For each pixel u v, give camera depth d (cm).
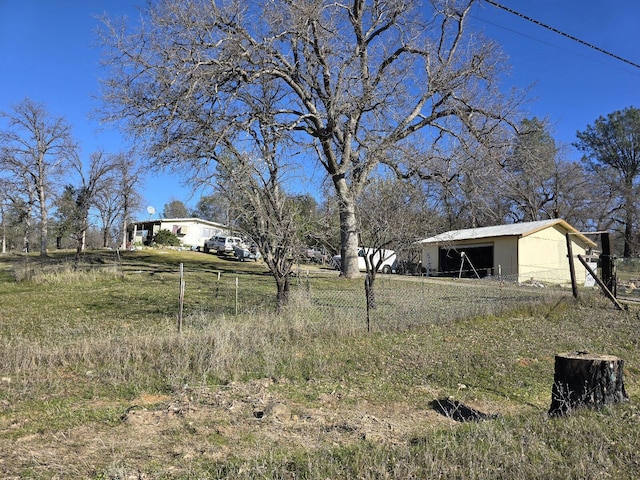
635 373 714
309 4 1711
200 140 1409
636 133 4262
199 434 417
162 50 1480
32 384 552
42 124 3822
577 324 1054
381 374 654
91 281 1775
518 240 2503
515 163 2047
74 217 3341
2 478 320
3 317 1035
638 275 2345
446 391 600
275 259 1009
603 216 4150
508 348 817
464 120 1936
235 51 1546
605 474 324
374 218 1084
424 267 2939
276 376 619
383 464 334
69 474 330
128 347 672
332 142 1964
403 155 1714
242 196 987
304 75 1861
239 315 969
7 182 3747
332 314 952
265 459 357
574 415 454
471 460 339
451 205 1994
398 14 1948
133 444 391
